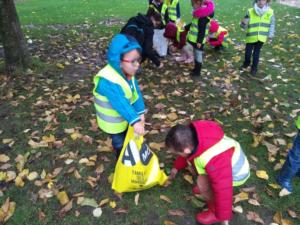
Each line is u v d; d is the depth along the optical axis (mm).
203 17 5082
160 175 3199
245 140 3914
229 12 10555
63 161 3592
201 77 5512
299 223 2896
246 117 4312
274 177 3381
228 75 5586
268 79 5402
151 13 5852
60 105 4609
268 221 2916
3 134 4047
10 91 5016
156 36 6219
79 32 8234
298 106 4648
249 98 4844
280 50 6707
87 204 3047
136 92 3004
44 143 3818
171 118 4285
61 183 3309
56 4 13219
